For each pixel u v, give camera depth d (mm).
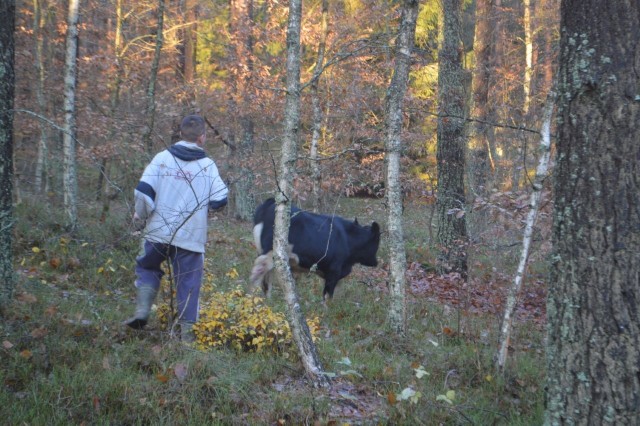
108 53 13508
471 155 11797
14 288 5848
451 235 10625
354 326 7176
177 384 4328
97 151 11516
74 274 7406
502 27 16328
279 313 6055
